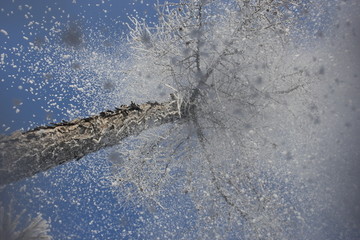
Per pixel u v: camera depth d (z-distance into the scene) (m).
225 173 4.09
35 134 2.57
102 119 3.13
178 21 3.92
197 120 4.09
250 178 4.12
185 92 3.93
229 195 4.04
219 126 4.06
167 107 3.81
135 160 3.83
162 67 4.09
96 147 3.04
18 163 2.40
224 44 3.93
